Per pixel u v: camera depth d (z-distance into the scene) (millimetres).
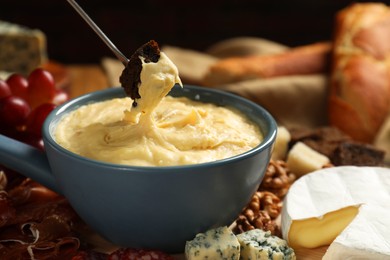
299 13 1423
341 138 641
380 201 497
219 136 465
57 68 926
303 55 942
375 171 546
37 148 541
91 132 458
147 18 1443
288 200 500
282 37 1447
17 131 570
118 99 523
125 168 403
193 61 995
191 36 1460
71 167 420
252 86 862
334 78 875
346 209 493
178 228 439
